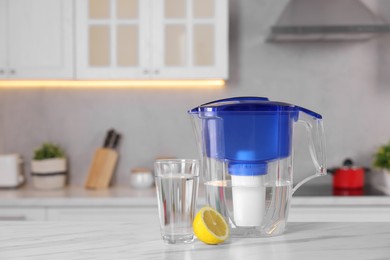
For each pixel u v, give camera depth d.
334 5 3.03
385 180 3.07
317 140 1.27
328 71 3.34
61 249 1.08
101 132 3.39
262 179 1.15
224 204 1.17
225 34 3.00
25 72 3.02
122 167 3.38
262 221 1.16
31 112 3.40
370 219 2.74
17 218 2.79
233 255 1.01
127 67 3.02
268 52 3.34
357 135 3.34
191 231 1.12
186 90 3.36
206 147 1.18
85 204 2.79
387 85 3.33
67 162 3.39
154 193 2.95
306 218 2.75
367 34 3.05
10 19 3.02
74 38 3.02
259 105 1.12
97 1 3.03
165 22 3.01
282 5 3.34
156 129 3.38
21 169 3.34
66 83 3.35
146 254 1.03
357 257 0.99
